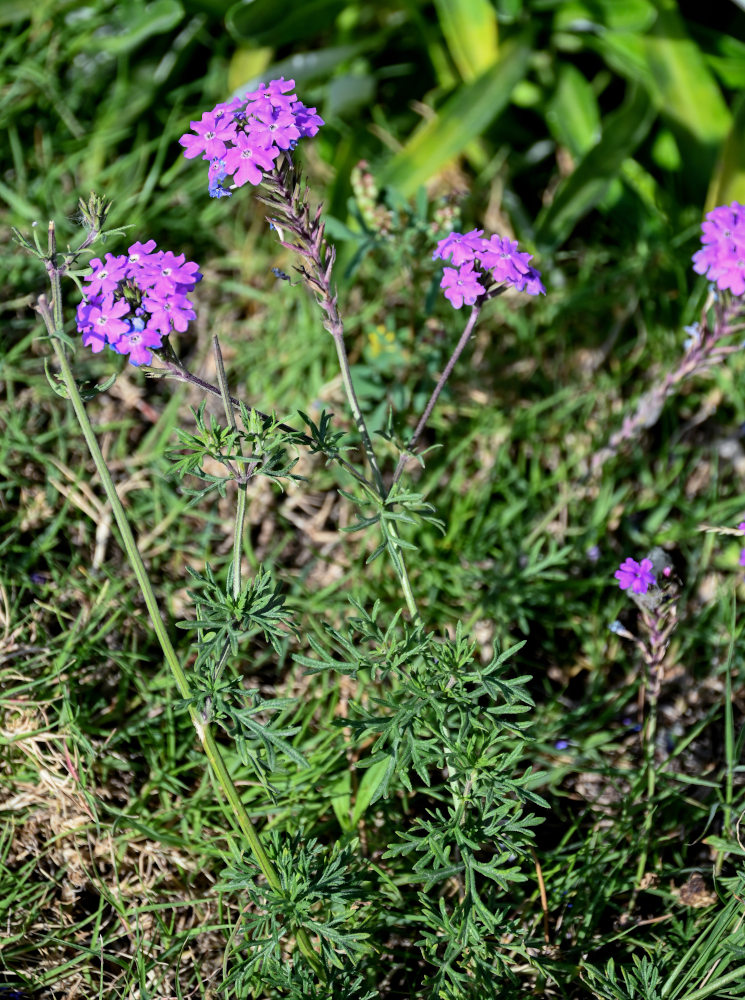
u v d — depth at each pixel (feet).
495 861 1.38
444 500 1.90
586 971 1.53
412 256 1.88
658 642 1.55
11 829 1.61
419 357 1.95
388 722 1.38
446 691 1.40
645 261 2.09
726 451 2.02
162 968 1.56
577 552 1.89
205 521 1.90
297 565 1.89
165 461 1.90
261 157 1.30
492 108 2.05
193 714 1.37
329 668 1.41
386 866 1.61
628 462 1.98
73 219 1.38
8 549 1.81
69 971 1.55
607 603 1.87
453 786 1.44
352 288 2.09
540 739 1.69
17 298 2.03
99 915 1.55
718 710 1.79
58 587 1.79
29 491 1.87
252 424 1.35
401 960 1.57
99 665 1.75
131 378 2.00
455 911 1.42
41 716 1.67
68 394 1.32
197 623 1.34
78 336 2.01
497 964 1.48
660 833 1.65
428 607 1.78
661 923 1.59
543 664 1.83
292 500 1.93
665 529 1.94
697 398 2.03
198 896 1.61
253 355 2.02
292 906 1.39
